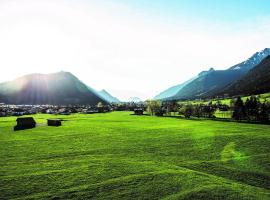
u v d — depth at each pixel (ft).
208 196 113.80
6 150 208.95
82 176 139.64
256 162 175.52
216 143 240.94
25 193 116.47
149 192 118.42
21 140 257.75
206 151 208.54
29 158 181.78
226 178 144.36
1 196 113.19
